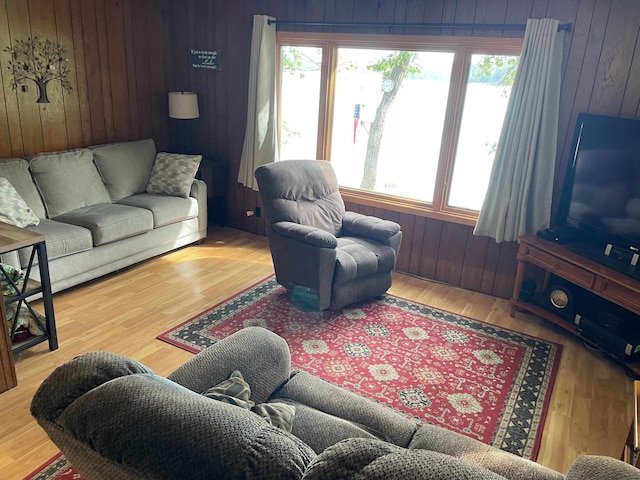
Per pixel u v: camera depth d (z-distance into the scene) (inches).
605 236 122.3
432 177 160.1
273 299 141.4
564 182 132.1
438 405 99.2
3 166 138.3
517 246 146.6
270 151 182.5
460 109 148.3
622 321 115.2
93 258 140.6
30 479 76.1
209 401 40.2
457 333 128.3
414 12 147.1
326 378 106.0
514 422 95.3
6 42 144.2
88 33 165.2
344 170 177.2
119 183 167.0
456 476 31.0
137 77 184.9
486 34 138.3
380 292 144.2
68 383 42.9
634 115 121.7
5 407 91.7
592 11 122.9
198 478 33.3
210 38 186.7
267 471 33.6
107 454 36.3
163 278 151.7
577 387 107.9
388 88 161.0
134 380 41.8
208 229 202.1
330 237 126.6
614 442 91.6
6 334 93.9
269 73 175.3
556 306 129.8
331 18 161.5
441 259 161.0
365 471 32.0
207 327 123.8
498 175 140.9
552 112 131.6
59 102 161.5
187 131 200.5
